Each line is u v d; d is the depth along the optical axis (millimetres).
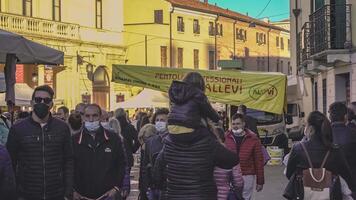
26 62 10195
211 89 19188
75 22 40594
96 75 42531
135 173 17734
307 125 6266
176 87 5051
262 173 9070
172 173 5023
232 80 19297
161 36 57219
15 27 34906
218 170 6441
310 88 25109
